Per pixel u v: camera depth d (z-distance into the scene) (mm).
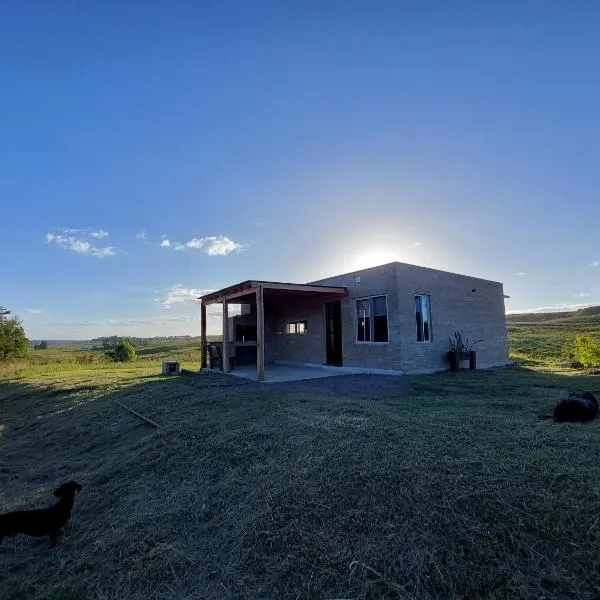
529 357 17656
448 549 2533
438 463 3529
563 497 2889
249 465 4207
